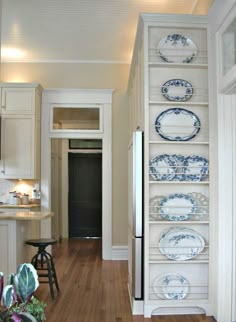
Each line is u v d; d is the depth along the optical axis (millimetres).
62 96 5699
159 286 3150
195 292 3180
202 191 3283
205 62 3297
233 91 2896
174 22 3209
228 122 3000
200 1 3795
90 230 7684
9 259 3463
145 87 3178
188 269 3205
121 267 4949
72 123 5832
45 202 5566
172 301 3090
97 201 7727
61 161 7539
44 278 4352
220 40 2969
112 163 5719
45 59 5746
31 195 5605
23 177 5266
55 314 3113
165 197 3238
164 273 3199
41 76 5766
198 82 3332
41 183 5594
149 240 3201
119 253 5555
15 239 3480
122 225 5641
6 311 1020
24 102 5301
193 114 3270
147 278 3088
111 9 4113
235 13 2615
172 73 3324
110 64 5832
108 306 3322
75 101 5711
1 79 5738
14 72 5750
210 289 3094
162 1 3918
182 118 3270
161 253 3172
